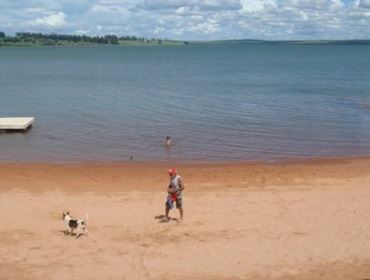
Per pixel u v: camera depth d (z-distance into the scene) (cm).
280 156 3050
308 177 2531
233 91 6794
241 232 1730
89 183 2406
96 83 8006
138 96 6122
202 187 2316
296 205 2019
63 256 1533
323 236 1686
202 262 1495
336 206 2002
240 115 4591
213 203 2050
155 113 4688
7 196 2156
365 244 1616
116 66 13425
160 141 3453
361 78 9194
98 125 4041
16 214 1911
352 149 3256
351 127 4009
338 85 7738
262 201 2078
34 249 1581
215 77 9469
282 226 1783
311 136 3653
